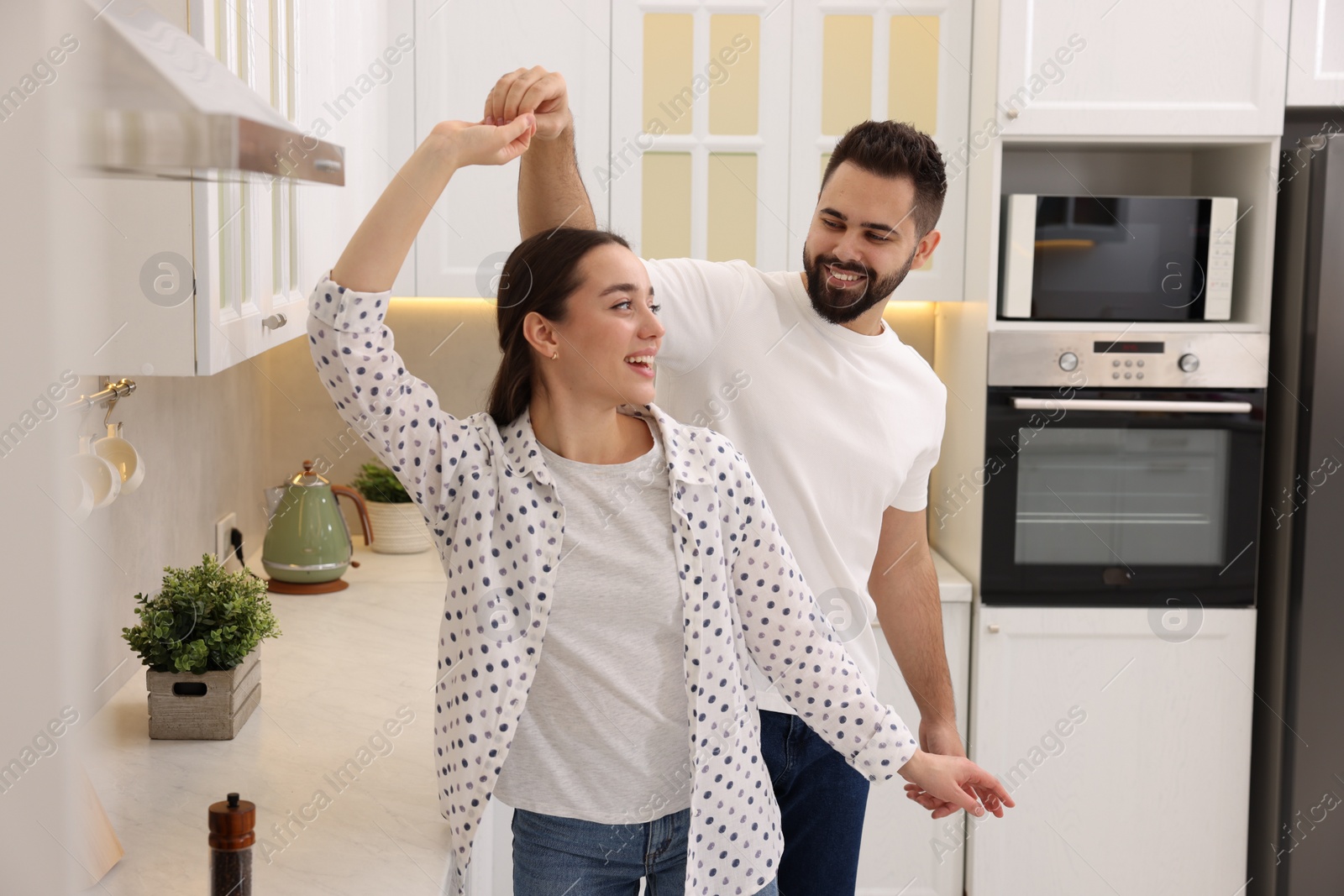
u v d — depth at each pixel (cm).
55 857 80
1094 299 245
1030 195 249
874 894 259
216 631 149
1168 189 277
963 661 254
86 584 152
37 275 74
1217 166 264
